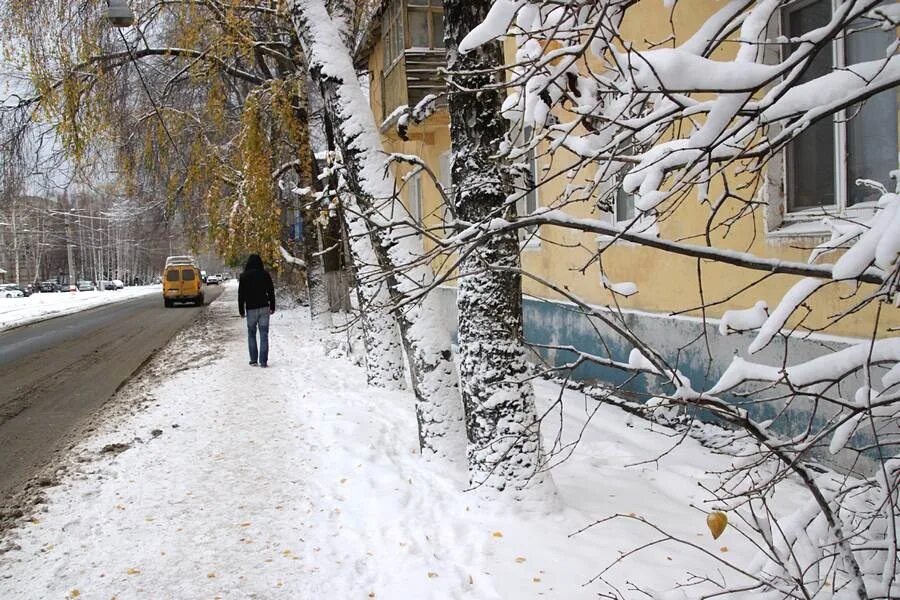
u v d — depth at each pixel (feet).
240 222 50.96
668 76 7.37
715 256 8.13
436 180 12.49
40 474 20.04
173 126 49.32
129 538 14.80
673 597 9.51
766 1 8.09
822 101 7.59
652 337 23.99
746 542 13.23
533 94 10.43
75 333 68.90
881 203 9.81
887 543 7.75
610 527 13.98
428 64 38.01
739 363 8.68
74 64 41.39
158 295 179.83
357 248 26.27
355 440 21.07
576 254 29.12
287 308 88.17
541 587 11.69
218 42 42.50
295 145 48.52
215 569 13.24
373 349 29.45
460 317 15.52
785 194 18.81
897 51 9.17
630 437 20.58
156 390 32.91
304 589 12.34
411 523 14.58
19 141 45.57
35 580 13.03
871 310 15.76
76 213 208.74
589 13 9.59
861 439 15.37
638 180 9.10
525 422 14.85
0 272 261.65
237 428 24.09
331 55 21.79
